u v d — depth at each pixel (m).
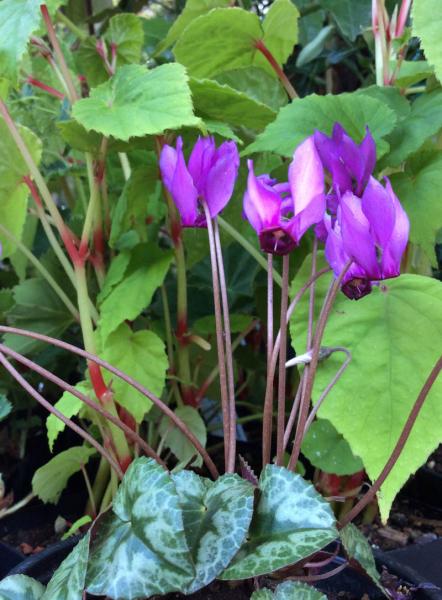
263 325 0.50
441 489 0.44
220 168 0.23
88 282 0.46
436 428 0.25
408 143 0.32
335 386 0.27
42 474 0.36
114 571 0.21
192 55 0.39
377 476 0.25
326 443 0.36
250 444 0.50
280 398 0.24
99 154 0.33
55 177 0.46
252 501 0.21
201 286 0.51
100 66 0.43
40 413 0.54
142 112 0.28
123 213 0.38
